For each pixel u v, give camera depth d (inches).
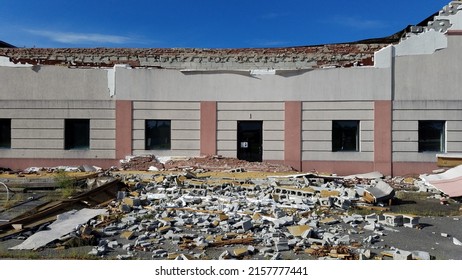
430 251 338.6
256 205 494.6
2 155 837.8
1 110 837.8
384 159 803.4
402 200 578.9
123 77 833.5
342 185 646.5
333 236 363.9
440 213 494.3
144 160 812.6
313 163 818.8
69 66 863.1
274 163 824.3
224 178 682.8
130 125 832.9
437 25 801.6
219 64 1034.1
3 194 593.0
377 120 804.0
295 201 528.1
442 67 796.0
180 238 358.6
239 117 832.3
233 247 340.8
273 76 828.0
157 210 469.1
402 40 807.1
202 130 834.8
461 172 655.8
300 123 820.6
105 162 834.8
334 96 814.5
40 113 837.8
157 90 835.4
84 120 847.1
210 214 445.4
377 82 805.2
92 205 492.4
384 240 370.0
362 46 1045.2
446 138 795.4
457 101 794.2
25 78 837.8
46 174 735.1
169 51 1103.6
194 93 836.0
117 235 376.5
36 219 409.1
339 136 823.7
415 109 799.7
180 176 650.8
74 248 339.0
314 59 1031.0
